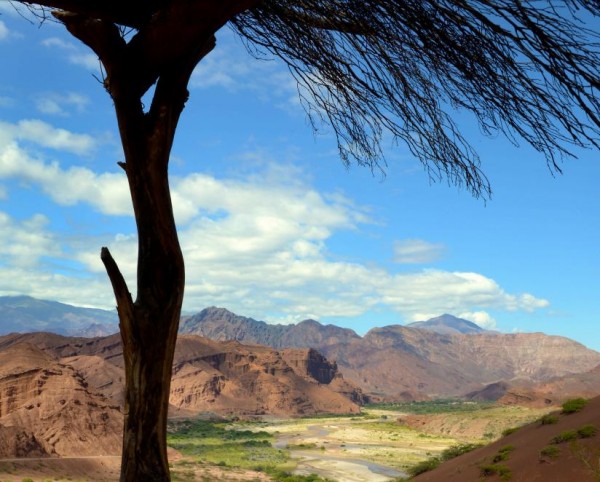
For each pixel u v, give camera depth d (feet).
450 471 79.46
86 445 310.65
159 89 9.02
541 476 55.67
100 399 356.79
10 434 283.18
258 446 424.87
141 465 7.97
